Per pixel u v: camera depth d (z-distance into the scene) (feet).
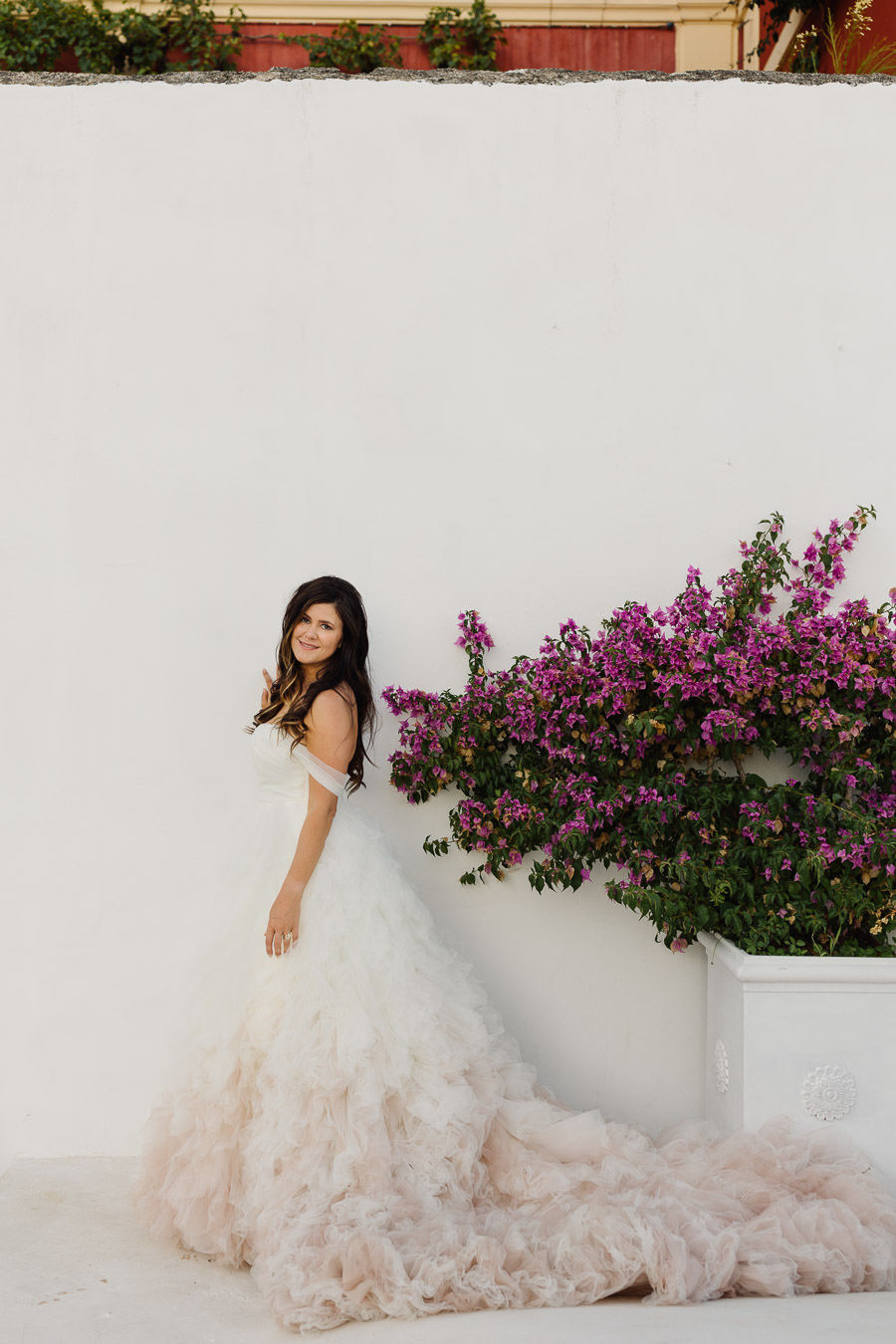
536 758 10.82
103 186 10.77
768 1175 9.06
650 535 11.02
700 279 10.97
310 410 10.87
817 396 11.03
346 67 22.43
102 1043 10.82
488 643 10.86
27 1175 10.44
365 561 10.94
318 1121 8.64
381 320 10.88
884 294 11.02
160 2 22.13
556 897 11.02
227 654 10.89
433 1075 8.98
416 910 9.76
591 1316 7.60
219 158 10.78
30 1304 8.09
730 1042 9.97
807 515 11.06
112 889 10.83
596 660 10.41
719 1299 8.13
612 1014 11.06
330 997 8.82
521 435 10.95
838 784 9.96
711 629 10.46
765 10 20.95
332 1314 7.69
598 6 22.54
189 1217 8.74
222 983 9.14
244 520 10.88
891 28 15.64
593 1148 9.30
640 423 11.00
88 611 10.84
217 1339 7.58
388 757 10.95
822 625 10.25
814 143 10.94
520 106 10.86
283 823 9.52
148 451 10.84
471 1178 8.89
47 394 10.80
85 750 10.83
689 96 10.90
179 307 10.82
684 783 10.15
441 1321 7.64
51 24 21.59
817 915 9.81
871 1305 7.88
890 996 9.53
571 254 10.92
